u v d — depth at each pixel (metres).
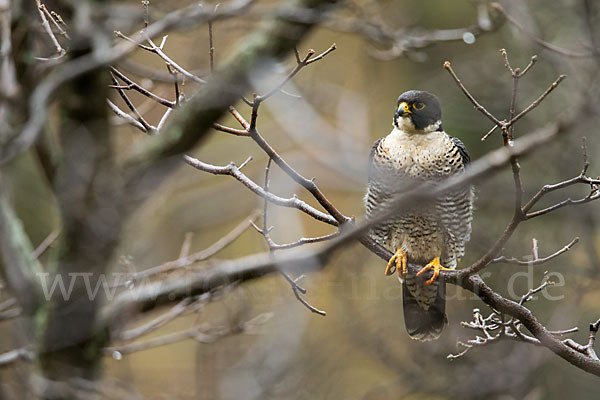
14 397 9.45
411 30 14.10
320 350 14.41
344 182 16.69
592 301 14.38
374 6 13.34
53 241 10.69
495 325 7.22
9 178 10.06
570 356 6.98
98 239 8.16
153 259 13.96
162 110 13.54
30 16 9.16
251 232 17.39
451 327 13.85
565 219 14.26
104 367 9.42
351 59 17.66
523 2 12.05
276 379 12.90
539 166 14.88
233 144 17.16
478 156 15.72
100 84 8.06
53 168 9.10
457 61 16.92
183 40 13.34
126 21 8.84
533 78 15.26
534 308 13.85
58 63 8.70
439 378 13.74
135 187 8.11
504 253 13.83
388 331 14.34
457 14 16.39
